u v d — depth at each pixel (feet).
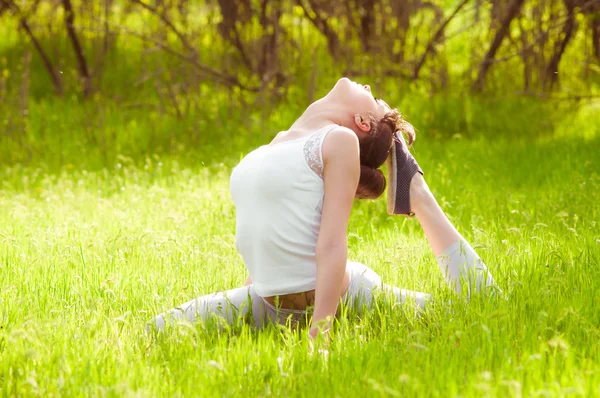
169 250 20.88
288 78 51.01
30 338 12.57
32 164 41.16
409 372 12.00
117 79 56.80
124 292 17.39
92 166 40.40
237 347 13.34
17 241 22.09
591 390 11.02
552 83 50.37
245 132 45.39
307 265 14.98
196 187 32.12
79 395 11.84
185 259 20.13
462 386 11.50
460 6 51.37
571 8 48.70
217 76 51.19
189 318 15.66
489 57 49.80
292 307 15.61
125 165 40.63
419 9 54.29
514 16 49.08
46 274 18.86
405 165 16.42
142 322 15.69
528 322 13.94
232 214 26.84
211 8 54.54
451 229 16.70
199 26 55.42
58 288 17.79
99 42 56.34
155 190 30.71
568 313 14.02
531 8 54.34
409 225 24.80
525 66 49.70
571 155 34.27
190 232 24.13
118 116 48.47
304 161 14.74
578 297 15.34
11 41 63.77
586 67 52.31
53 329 14.79
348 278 15.98
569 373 11.70
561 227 22.52
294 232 14.85
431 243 16.85
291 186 14.76
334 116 15.47
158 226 24.85
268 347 13.34
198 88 48.70
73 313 15.80
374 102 15.94
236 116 48.37
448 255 16.60
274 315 15.87
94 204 29.58
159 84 48.44
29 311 15.71
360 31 55.01
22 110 45.50
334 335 14.29
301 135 15.38
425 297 16.14
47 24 58.23
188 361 12.87
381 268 18.95
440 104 47.39
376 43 52.34
